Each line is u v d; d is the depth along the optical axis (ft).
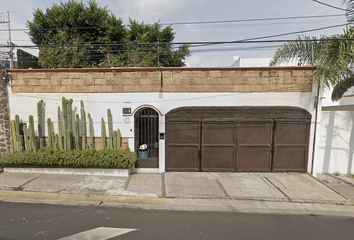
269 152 23.44
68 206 15.53
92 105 23.36
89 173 22.06
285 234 12.44
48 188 18.42
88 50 42.22
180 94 23.07
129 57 42.96
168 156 23.54
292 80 22.75
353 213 15.42
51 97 23.38
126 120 23.39
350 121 24.50
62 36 42.09
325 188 19.54
